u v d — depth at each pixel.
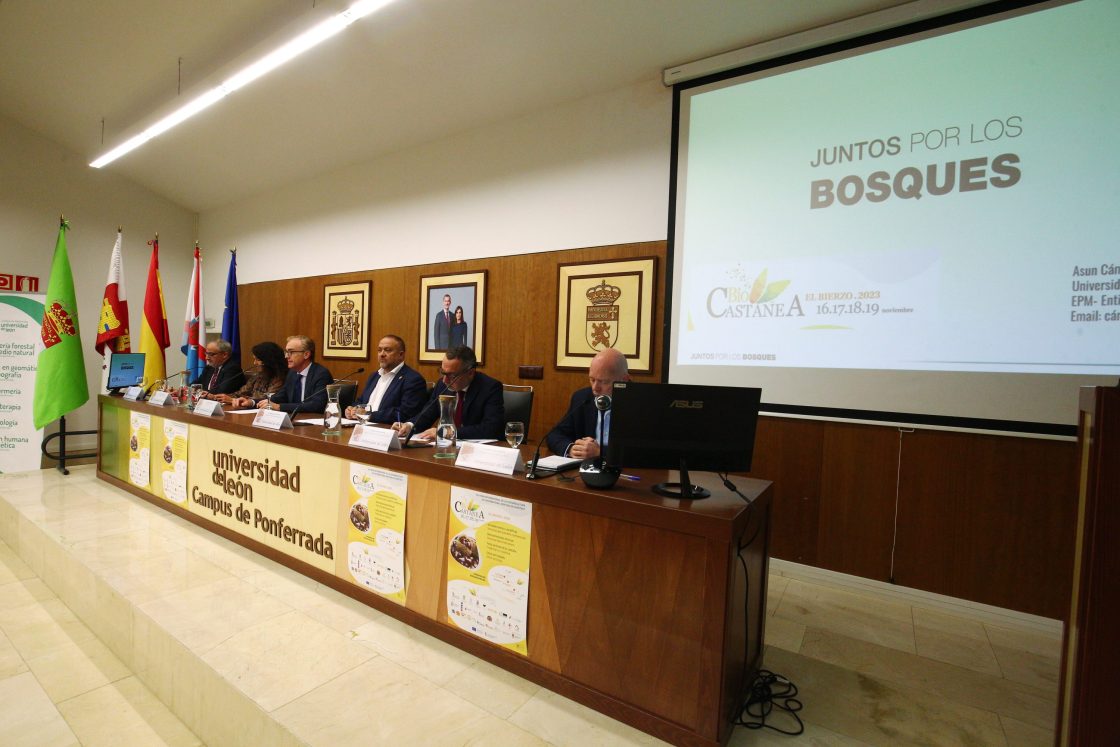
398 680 1.55
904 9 2.36
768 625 2.16
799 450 2.68
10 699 1.76
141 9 3.34
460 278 4.04
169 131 4.64
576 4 2.75
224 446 2.62
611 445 1.44
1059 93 2.09
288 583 2.17
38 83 4.22
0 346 4.21
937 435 2.37
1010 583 2.22
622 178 3.29
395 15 3.02
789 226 2.68
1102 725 0.78
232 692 1.50
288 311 5.32
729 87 2.85
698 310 2.94
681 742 1.30
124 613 2.00
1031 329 2.15
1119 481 0.77
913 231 2.38
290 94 3.92
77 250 5.21
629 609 1.38
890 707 1.59
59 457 4.28
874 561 2.51
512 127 3.78
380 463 1.93
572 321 3.48
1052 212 2.10
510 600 1.59
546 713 1.43
